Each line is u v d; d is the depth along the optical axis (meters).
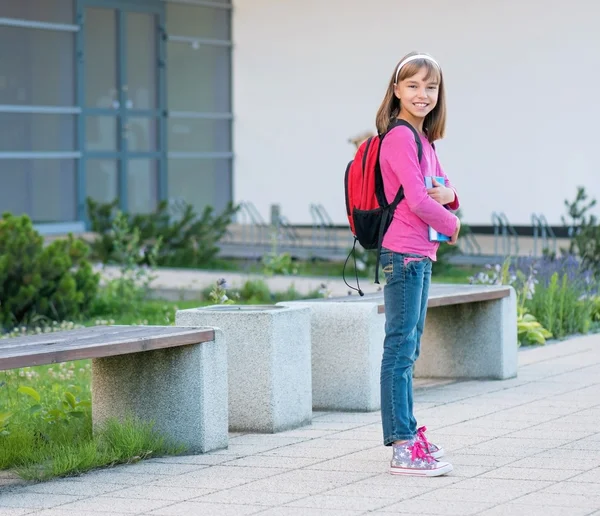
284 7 31.38
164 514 6.09
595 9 26.72
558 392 9.91
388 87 6.98
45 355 6.58
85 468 7.16
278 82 31.64
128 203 30.48
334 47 30.61
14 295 15.20
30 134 28.38
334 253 24.34
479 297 10.37
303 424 8.62
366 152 6.88
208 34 31.97
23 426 7.99
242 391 8.39
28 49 28.27
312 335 9.38
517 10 27.77
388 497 6.33
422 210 6.66
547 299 13.91
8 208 28.03
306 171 31.31
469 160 28.81
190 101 31.72
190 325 8.52
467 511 5.98
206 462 7.38
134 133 30.52
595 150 26.97
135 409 7.80
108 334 7.49
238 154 32.59
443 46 28.88
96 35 29.55
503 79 28.11
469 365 10.88
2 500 6.46
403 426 6.87
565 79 27.25
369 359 9.23
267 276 19.94
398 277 6.82
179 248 23.16
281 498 6.37
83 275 15.98
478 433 8.12
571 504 6.09
